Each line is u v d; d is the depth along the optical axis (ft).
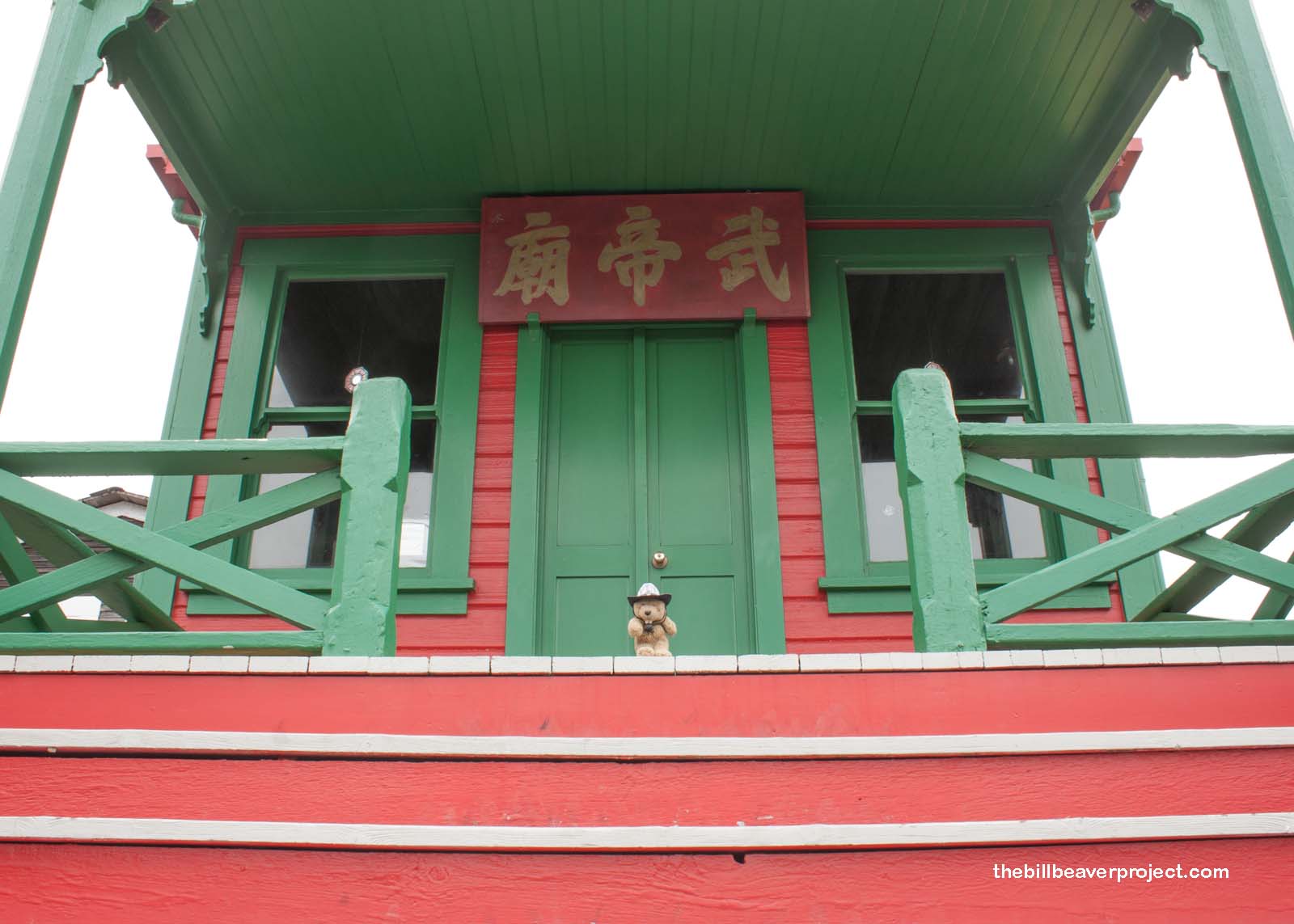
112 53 15.28
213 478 17.43
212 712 8.84
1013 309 18.85
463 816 8.43
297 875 8.25
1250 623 10.18
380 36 15.90
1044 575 9.99
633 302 18.26
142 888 8.21
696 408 18.22
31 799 8.50
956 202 19.30
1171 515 10.37
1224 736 8.71
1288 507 11.32
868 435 18.04
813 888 8.21
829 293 18.66
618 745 8.62
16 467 10.86
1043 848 8.38
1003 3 15.40
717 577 17.06
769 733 8.73
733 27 15.79
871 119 17.43
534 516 16.98
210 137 17.67
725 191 19.07
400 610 16.33
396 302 19.12
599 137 17.79
